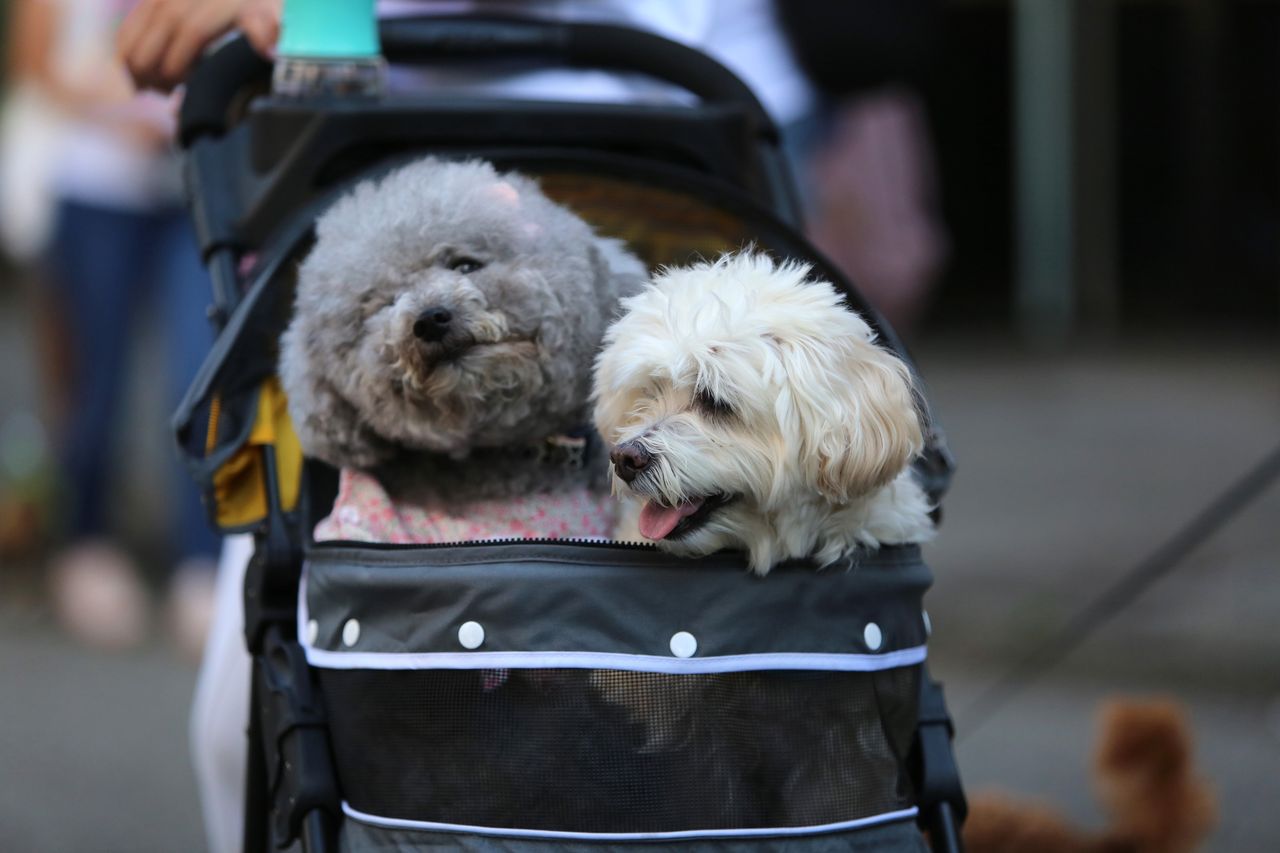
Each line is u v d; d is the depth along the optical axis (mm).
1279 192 21000
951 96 21484
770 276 3236
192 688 8297
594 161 3756
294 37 4012
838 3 8016
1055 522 10828
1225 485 11594
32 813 6633
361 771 3146
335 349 3365
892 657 3162
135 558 10492
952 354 18109
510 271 3338
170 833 6473
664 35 4484
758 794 3045
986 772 7027
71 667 8648
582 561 3029
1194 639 8680
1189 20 20750
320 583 3252
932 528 3402
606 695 3000
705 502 3045
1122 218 21484
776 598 3057
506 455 3596
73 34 8508
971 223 22062
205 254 3949
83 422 9000
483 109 3936
